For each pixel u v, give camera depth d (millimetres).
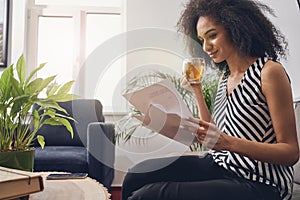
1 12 2498
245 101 933
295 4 1351
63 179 894
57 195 698
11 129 732
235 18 1146
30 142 785
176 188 752
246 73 968
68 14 2592
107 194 728
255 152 808
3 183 488
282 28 1322
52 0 2605
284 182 837
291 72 1352
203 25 1216
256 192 760
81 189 761
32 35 2568
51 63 2584
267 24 1215
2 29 2492
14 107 690
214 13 1201
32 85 731
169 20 2393
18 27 2510
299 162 1029
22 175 531
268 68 905
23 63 761
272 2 1308
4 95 699
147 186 782
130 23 2422
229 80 1068
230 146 811
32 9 2570
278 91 865
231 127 965
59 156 1589
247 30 1133
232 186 764
